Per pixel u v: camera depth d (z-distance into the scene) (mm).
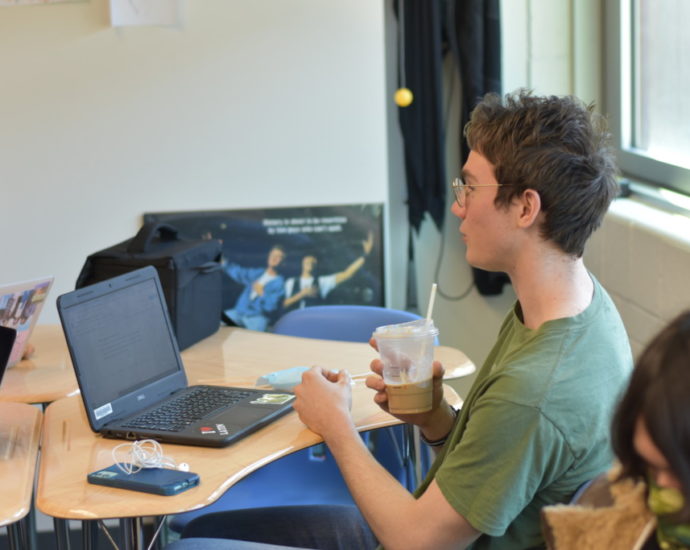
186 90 3008
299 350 2369
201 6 2965
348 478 1537
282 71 3016
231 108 3027
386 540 1434
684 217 2518
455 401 1976
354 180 3088
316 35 2998
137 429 1777
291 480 2443
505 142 1436
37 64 2969
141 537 1579
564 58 3215
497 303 3447
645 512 963
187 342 2408
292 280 3121
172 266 2320
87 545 1913
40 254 3070
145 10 2934
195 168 3055
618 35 3010
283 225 3094
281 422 1842
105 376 1841
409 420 1749
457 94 3311
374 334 1686
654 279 2426
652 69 2889
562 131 1419
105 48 2971
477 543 1442
